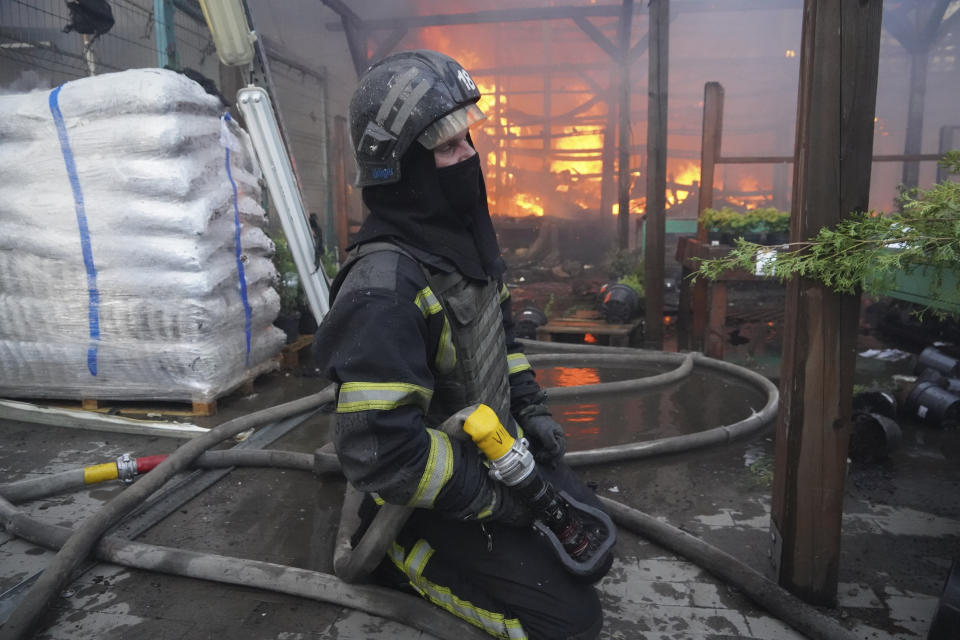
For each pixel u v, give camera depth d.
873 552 2.34
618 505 2.53
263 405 4.18
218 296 3.91
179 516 2.71
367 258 1.49
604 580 2.18
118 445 3.55
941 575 2.19
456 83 1.44
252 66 3.75
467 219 1.58
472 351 1.57
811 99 1.75
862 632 1.89
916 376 4.19
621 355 5.17
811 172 1.78
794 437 1.95
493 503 1.52
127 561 2.28
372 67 1.50
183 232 3.61
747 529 2.54
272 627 1.97
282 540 2.52
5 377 3.98
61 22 6.96
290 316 5.16
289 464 3.12
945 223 1.67
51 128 3.59
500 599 1.68
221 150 4.04
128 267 3.68
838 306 1.85
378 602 1.97
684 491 2.89
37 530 2.46
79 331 3.80
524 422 1.89
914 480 2.94
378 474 1.42
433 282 1.50
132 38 7.32
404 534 1.87
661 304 5.82
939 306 2.33
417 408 1.46
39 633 1.96
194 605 2.09
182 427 3.68
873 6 1.71
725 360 5.21
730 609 2.02
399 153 1.42
